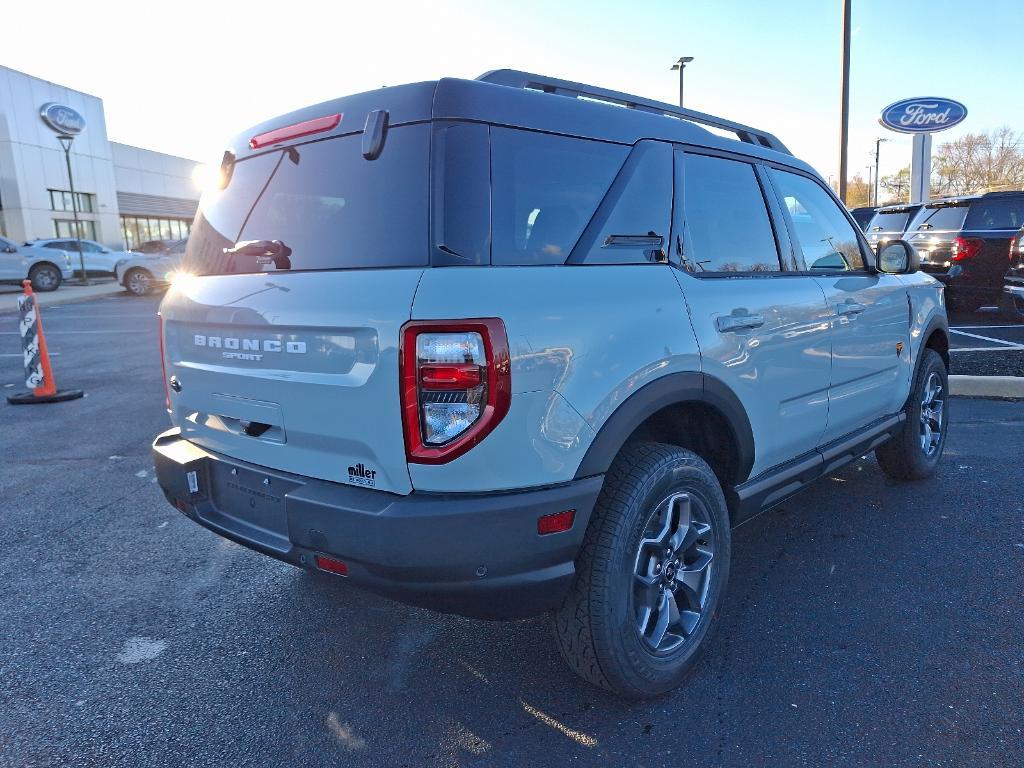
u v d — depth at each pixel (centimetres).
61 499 480
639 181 269
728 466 300
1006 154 6531
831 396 354
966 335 1048
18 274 2255
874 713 250
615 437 233
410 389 207
